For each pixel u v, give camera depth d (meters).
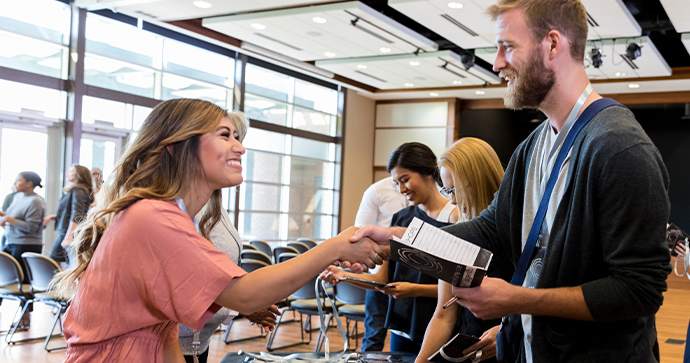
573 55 1.33
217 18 8.78
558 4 1.30
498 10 1.39
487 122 14.18
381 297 3.10
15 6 7.59
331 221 13.32
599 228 1.24
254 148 11.27
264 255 6.37
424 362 1.88
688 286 10.38
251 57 11.00
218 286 1.24
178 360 1.47
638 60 9.73
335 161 13.38
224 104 10.70
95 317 1.25
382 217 4.45
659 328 6.94
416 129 14.00
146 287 1.25
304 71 11.74
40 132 7.97
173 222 1.27
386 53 10.20
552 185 1.36
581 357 1.26
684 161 13.62
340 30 8.84
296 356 2.17
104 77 8.66
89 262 1.33
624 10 7.50
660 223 1.17
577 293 1.21
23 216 6.75
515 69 1.36
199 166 1.39
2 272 5.61
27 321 6.20
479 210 2.03
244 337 6.18
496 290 1.25
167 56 9.65
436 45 9.70
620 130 1.22
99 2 7.91
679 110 13.63
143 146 1.39
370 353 2.23
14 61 7.59
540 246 1.39
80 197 6.44
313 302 5.73
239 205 10.93
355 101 13.77
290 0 7.64
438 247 1.40
